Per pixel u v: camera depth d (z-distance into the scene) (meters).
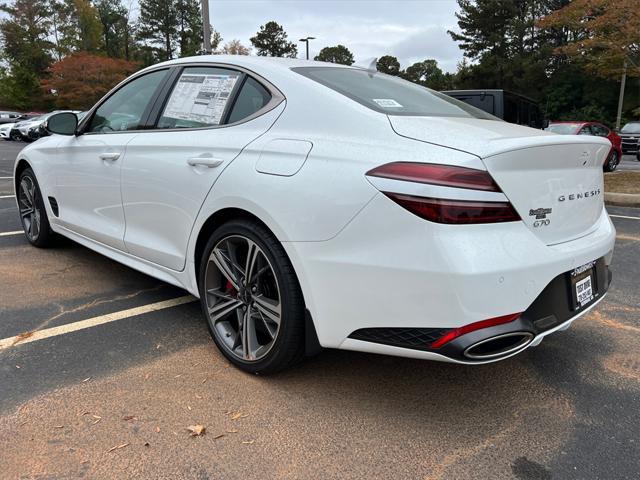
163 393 2.53
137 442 2.17
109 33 60.09
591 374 2.83
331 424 2.34
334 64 3.17
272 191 2.41
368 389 2.63
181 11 61.53
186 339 3.12
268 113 2.69
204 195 2.77
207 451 2.13
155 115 3.34
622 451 2.19
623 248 5.52
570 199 2.42
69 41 52.69
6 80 49.28
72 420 2.29
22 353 2.88
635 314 3.67
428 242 2.00
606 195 8.70
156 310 3.54
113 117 3.74
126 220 3.47
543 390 2.66
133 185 3.31
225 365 2.82
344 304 2.23
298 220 2.31
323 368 2.83
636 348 3.15
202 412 2.39
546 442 2.25
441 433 2.29
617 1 12.34
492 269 1.99
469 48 49.62
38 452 2.09
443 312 2.01
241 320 2.75
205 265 2.84
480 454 2.16
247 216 2.63
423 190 2.01
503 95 9.75
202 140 2.89
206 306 2.90
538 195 2.22
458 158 2.05
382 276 2.11
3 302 3.59
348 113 2.41
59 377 2.64
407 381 2.72
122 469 2.01
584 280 2.48
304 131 2.49
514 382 2.74
